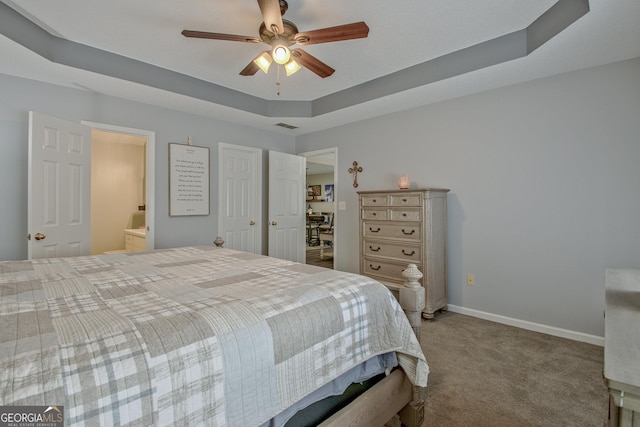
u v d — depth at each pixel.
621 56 2.39
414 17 2.23
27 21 2.27
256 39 2.12
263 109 4.02
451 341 2.61
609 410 0.59
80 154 3.07
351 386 1.36
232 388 0.89
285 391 1.02
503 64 2.54
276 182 4.75
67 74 2.76
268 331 1.01
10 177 2.78
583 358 2.31
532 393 1.88
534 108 2.86
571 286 2.68
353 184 4.37
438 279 3.25
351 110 3.80
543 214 2.82
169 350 0.83
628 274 1.27
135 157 5.34
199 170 4.02
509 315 3.01
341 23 2.31
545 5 2.09
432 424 1.62
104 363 0.74
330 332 1.18
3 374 0.66
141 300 1.16
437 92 3.19
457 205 3.35
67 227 2.94
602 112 2.53
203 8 2.15
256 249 4.68
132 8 2.15
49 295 1.21
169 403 0.78
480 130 3.18
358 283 1.46
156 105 3.62
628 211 2.43
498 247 3.08
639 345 0.64
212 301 1.14
